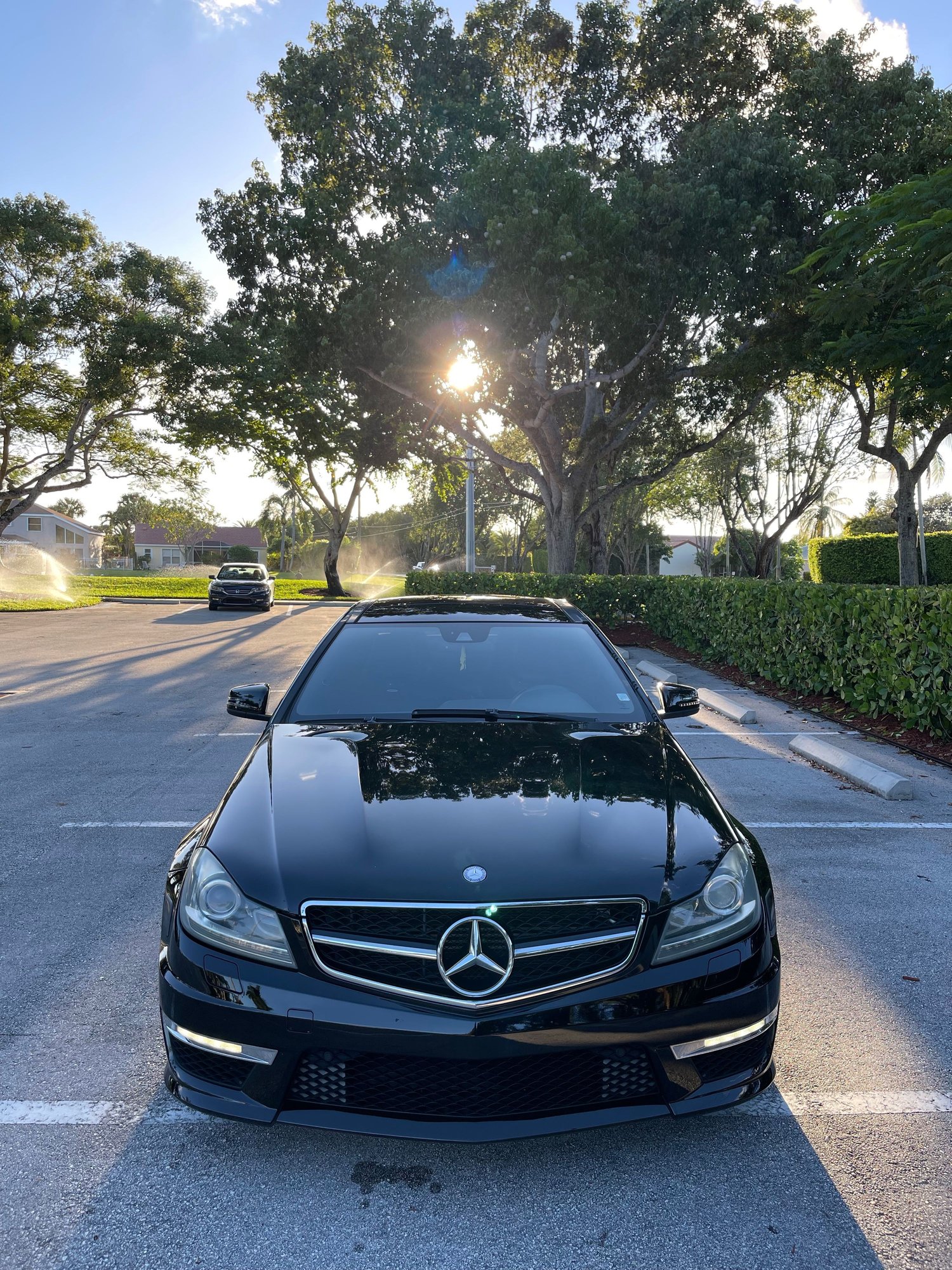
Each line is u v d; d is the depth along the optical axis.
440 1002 2.24
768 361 18.72
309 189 19.31
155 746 8.00
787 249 16.69
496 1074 2.24
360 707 3.74
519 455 35.81
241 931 2.37
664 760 3.22
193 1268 2.06
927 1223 2.21
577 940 2.31
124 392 28.08
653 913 2.38
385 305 18.34
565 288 15.23
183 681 12.22
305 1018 2.26
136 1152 2.47
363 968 2.29
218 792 6.38
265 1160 2.44
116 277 27.52
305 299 20.05
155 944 3.81
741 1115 2.65
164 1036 2.48
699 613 13.88
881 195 9.25
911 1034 3.10
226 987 2.32
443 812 2.72
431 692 3.82
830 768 7.01
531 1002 2.25
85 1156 2.45
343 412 21.59
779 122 17.50
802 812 5.89
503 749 3.25
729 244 16.61
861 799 6.19
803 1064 2.91
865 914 4.16
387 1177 2.38
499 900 2.32
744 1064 2.43
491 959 2.27
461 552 79.44
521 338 17.03
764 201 17.16
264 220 20.33
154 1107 2.67
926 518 60.06
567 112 20.55
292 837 2.60
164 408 29.47
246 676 12.73
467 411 21.02
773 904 2.66
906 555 20.11
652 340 18.66
